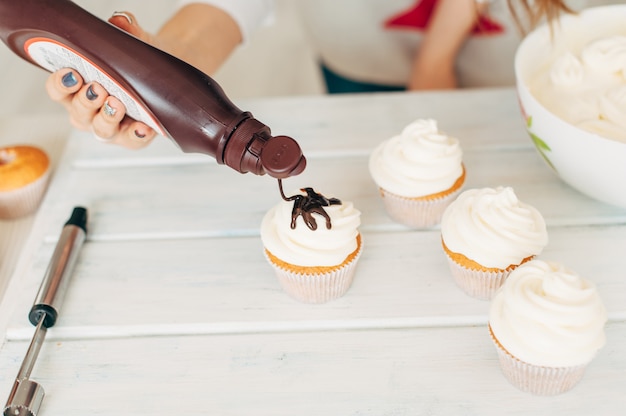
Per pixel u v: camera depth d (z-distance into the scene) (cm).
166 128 52
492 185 64
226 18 74
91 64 53
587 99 59
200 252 61
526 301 48
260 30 155
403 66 96
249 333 55
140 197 66
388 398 51
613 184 56
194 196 65
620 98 57
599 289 56
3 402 52
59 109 111
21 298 58
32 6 52
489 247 53
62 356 54
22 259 61
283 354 53
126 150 71
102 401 51
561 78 60
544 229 55
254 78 145
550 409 50
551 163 60
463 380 51
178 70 52
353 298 57
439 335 54
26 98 106
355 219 55
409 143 59
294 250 54
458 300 56
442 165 59
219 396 51
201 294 57
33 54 56
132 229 63
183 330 55
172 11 135
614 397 50
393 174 59
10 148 68
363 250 60
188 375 52
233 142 49
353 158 68
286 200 53
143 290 58
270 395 51
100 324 56
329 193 65
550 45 64
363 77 100
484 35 86
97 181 68
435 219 61
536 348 48
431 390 51
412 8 90
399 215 61
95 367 53
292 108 74
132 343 55
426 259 59
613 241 59
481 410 50
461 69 92
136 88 52
